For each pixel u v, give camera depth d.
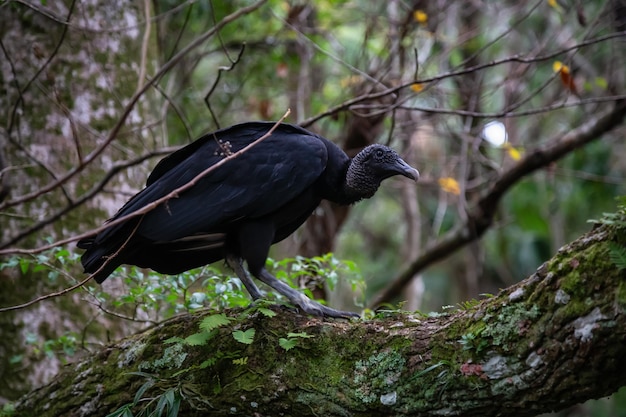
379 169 6.16
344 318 5.71
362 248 16.81
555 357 4.38
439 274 16.61
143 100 9.14
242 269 6.04
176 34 12.80
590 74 11.63
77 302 8.30
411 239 13.45
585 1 10.94
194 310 6.11
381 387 4.88
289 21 11.66
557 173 11.66
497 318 4.62
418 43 11.30
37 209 8.43
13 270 8.27
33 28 8.61
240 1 11.91
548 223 14.66
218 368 5.33
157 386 5.44
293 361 5.14
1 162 7.35
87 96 8.74
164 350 5.60
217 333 5.46
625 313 4.15
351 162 6.23
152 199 5.66
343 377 5.00
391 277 15.97
